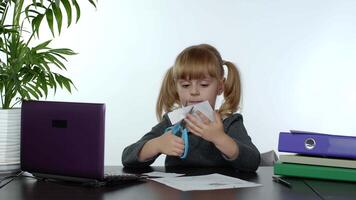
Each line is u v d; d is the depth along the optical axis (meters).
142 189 0.95
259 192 0.92
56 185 1.01
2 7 1.51
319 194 0.91
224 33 3.07
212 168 1.32
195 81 1.35
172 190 0.94
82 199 0.86
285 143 1.09
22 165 1.10
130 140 3.11
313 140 1.06
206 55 1.37
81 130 1.00
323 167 1.05
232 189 0.95
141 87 3.09
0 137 1.21
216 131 1.20
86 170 0.99
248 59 3.08
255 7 3.05
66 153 1.02
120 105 3.10
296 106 3.09
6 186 1.00
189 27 3.06
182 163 1.43
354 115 3.07
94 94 3.08
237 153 1.21
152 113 3.09
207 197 0.87
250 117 3.10
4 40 1.40
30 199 0.86
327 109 3.08
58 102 1.05
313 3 3.04
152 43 3.07
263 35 3.06
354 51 3.04
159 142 1.26
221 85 1.46
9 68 1.35
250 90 3.09
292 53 3.06
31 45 2.96
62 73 3.04
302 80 3.07
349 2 3.03
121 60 3.07
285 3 3.04
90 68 3.06
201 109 1.20
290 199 0.86
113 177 1.00
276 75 3.08
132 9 3.05
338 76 3.06
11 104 1.40
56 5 1.37
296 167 1.07
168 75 1.56
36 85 1.48
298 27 3.05
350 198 0.87
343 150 1.04
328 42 3.05
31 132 1.08
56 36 3.02
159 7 3.05
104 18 3.05
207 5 3.05
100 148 0.98
